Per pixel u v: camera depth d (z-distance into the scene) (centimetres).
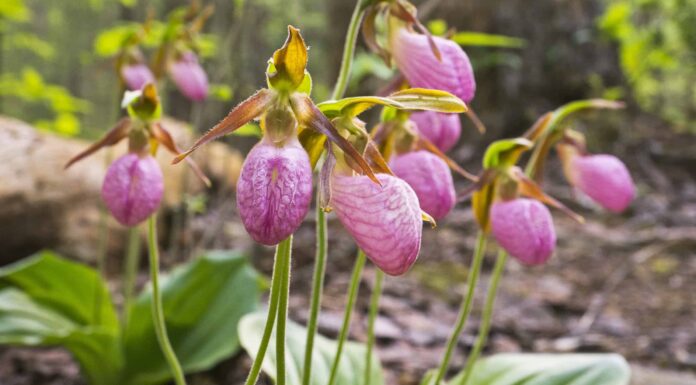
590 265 190
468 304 95
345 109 80
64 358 129
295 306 146
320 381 99
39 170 164
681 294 171
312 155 80
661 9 300
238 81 164
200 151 216
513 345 136
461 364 126
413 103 79
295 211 75
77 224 166
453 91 89
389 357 125
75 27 567
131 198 92
